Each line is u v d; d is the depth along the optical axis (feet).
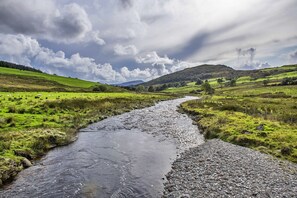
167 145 97.40
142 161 77.66
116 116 173.06
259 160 71.92
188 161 75.36
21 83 406.62
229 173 63.46
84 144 96.94
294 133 91.20
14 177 62.90
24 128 102.12
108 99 226.38
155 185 59.52
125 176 65.05
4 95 186.19
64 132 105.29
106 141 102.32
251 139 88.74
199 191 54.34
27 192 54.75
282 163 69.26
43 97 185.47
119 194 54.54
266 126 103.40
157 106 260.01
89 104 183.21
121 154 84.79
